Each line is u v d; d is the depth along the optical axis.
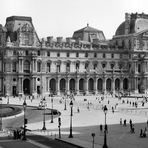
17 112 149.12
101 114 156.12
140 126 124.62
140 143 96.75
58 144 94.00
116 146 92.62
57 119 140.88
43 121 130.50
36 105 191.62
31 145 91.44
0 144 92.06
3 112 149.75
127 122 133.62
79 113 159.75
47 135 107.19
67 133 111.19
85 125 126.69
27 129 116.44
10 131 111.88
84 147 89.69
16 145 90.94
